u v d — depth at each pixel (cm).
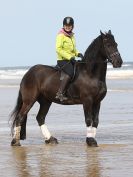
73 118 2166
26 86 1475
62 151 1312
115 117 2180
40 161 1163
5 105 2866
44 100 1495
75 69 1414
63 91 1409
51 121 2053
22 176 1002
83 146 1397
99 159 1176
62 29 1433
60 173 1024
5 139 1556
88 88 1386
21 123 1455
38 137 1606
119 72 9006
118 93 3791
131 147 1357
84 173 1020
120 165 1095
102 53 1387
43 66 1482
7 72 11450
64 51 1416
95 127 1408
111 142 1465
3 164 1130
